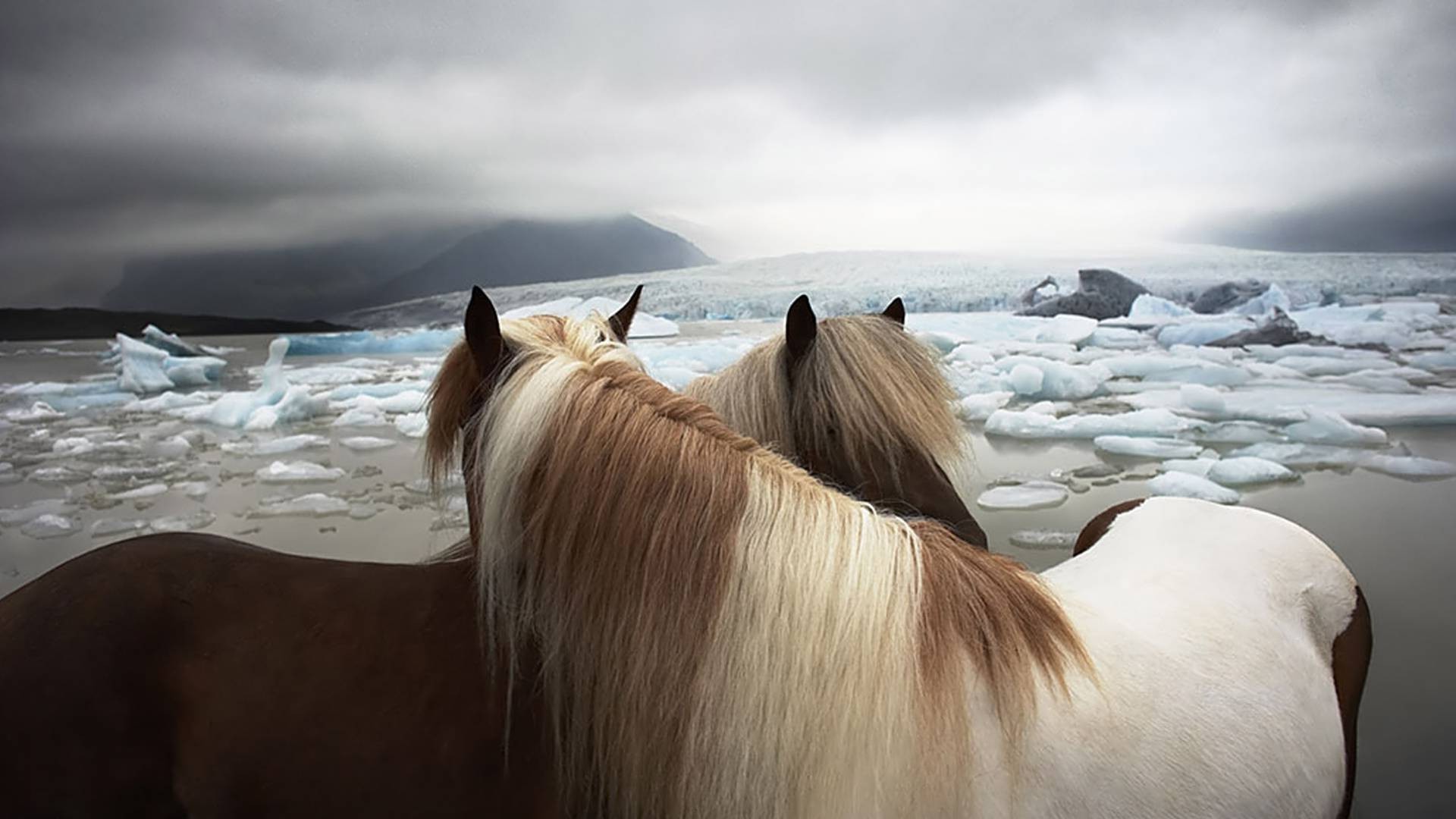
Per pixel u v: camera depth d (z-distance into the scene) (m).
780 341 2.15
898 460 1.99
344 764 1.24
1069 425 8.27
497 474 1.23
